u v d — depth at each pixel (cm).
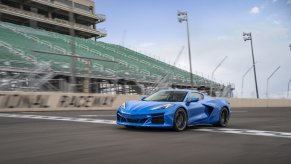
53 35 4356
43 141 545
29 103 1557
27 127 770
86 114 1334
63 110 1709
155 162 401
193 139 621
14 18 4844
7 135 619
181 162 406
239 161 422
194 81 4056
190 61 3191
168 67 4631
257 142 605
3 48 2884
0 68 2202
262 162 419
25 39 3594
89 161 394
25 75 2242
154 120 715
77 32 5884
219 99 917
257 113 1825
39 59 2833
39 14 5062
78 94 1809
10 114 1255
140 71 3675
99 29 6291
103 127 788
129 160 407
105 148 488
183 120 761
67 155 426
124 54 4725
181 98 793
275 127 930
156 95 820
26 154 426
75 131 698
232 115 1563
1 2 4756
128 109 741
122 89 2833
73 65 1836
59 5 5288
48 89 1908
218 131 778
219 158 438
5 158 398
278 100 4272
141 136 639
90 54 3928
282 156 465
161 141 581
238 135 709
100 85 2839
